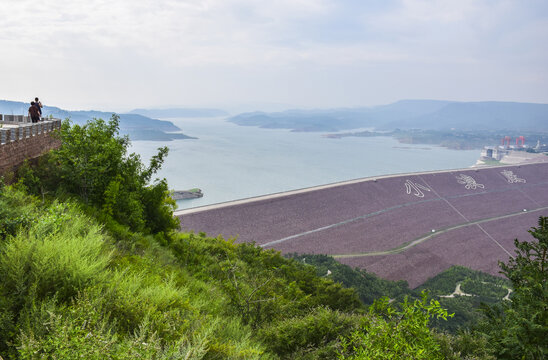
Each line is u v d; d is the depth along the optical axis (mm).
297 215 145500
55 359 5406
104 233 17312
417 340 7234
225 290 18031
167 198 29484
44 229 10781
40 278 7832
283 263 40750
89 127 24594
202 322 9797
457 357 11352
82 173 22062
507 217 192250
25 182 19672
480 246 160000
